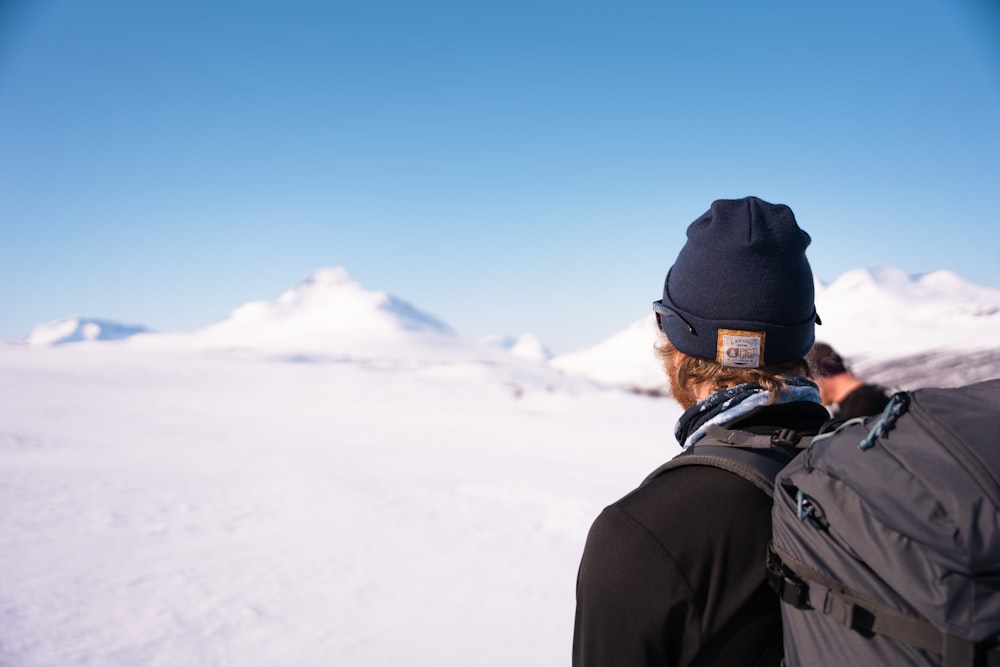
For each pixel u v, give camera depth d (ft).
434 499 35.86
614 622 3.15
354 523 30.09
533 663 15.92
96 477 40.96
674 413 110.73
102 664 15.47
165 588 20.76
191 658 15.87
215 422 86.94
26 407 97.04
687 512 3.18
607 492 39.81
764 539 3.14
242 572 22.53
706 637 3.08
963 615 2.43
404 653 16.29
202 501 34.45
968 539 2.40
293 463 49.96
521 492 38.11
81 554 24.50
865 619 2.64
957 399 2.83
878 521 2.63
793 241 3.73
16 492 35.19
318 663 15.69
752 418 3.57
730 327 3.65
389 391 144.66
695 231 3.89
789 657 2.90
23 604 19.07
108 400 115.34
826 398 10.77
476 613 18.98
